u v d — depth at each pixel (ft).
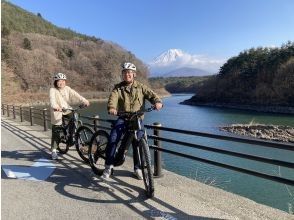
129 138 18.10
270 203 37.70
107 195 17.43
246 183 45.39
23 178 20.66
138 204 16.16
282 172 54.70
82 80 476.54
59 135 25.76
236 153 15.90
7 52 407.85
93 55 504.84
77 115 24.98
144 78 542.16
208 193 18.04
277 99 301.43
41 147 31.17
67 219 14.64
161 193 17.76
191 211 15.37
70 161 24.75
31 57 426.10
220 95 363.15
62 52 501.97
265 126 134.62
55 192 18.02
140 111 17.31
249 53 392.68
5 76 376.68
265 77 345.31
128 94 18.28
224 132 127.44
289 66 315.17
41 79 417.28
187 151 72.90
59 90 25.20
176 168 52.80
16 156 27.12
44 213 15.30
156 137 20.74
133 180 19.84
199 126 140.97
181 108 267.59
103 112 193.47
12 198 17.25
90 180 19.97
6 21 564.71
